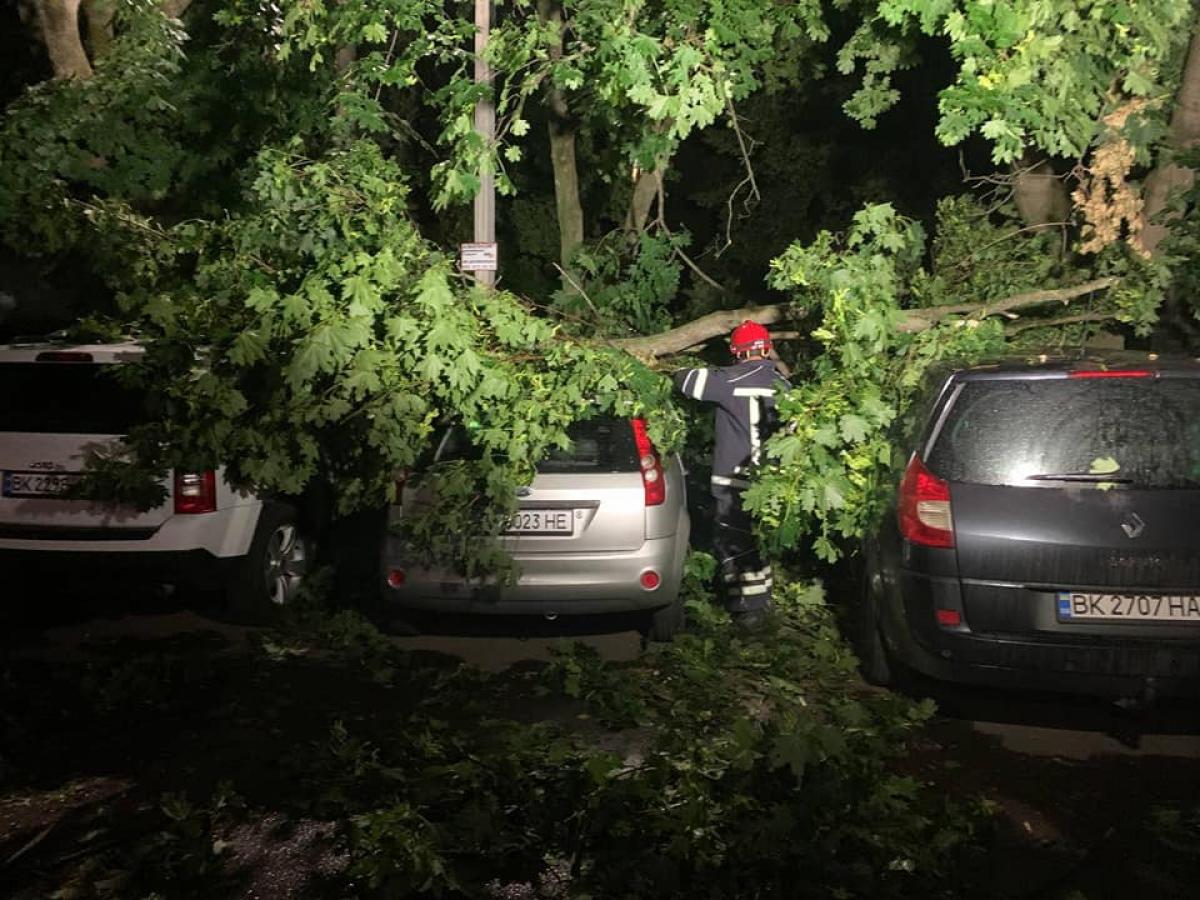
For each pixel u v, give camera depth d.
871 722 6.14
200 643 7.77
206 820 5.01
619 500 7.34
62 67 12.70
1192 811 5.20
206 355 7.51
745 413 7.96
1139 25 9.11
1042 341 9.45
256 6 11.13
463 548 7.25
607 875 4.52
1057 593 5.75
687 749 5.62
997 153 8.56
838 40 16.19
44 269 9.62
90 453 7.76
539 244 18.81
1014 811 5.23
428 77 15.54
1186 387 5.88
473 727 6.16
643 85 9.08
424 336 7.37
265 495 8.40
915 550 5.99
